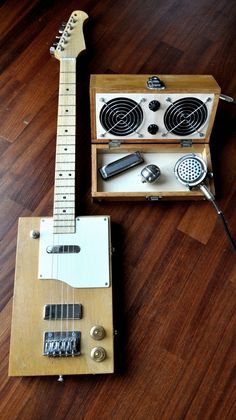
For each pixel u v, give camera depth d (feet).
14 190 4.71
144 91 4.18
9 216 4.61
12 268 4.41
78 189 4.69
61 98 4.57
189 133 4.52
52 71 5.23
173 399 4.00
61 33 5.05
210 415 3.96
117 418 3.93
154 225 4.61
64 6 5.54
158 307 4.30
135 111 4.34
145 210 4.66
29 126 4.97
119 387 4.02
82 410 3.95
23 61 5.24
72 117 4.50
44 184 4.75
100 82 4.21
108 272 4.07
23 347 3.86
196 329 4.23
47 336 3.87
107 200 4.62
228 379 4.08
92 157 4.54
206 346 4.18
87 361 3.85
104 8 5.57
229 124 5.06
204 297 4.35
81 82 5.18
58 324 3.92
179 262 4.48
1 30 5.37
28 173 4.78
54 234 4.16
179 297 4.34
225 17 5.63
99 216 4.27
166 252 4.51
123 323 4.23
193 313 4.29
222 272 4.45
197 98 4.25
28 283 4.01
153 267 4.44
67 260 4.09
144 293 4.34
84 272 4.06
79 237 4.16
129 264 4.44
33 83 5.16
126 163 4.54
